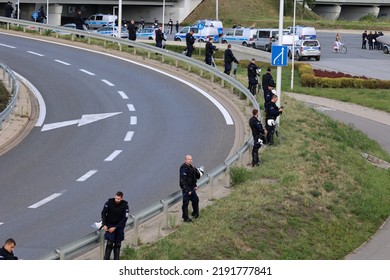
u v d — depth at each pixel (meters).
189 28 118.88
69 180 36.53
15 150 42.62
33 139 45.12
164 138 45.25
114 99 55.84
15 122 48.22
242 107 53.34
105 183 36.00
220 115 50.97
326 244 31.66
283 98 61.06
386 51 119.75
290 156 41.00
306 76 83.88
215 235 27.88
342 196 37.78
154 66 68.69
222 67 81.81
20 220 30.31
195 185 29.34
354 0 184.00
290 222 31.97
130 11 168.12
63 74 64.38
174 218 29.28
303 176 38.00
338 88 82.88
